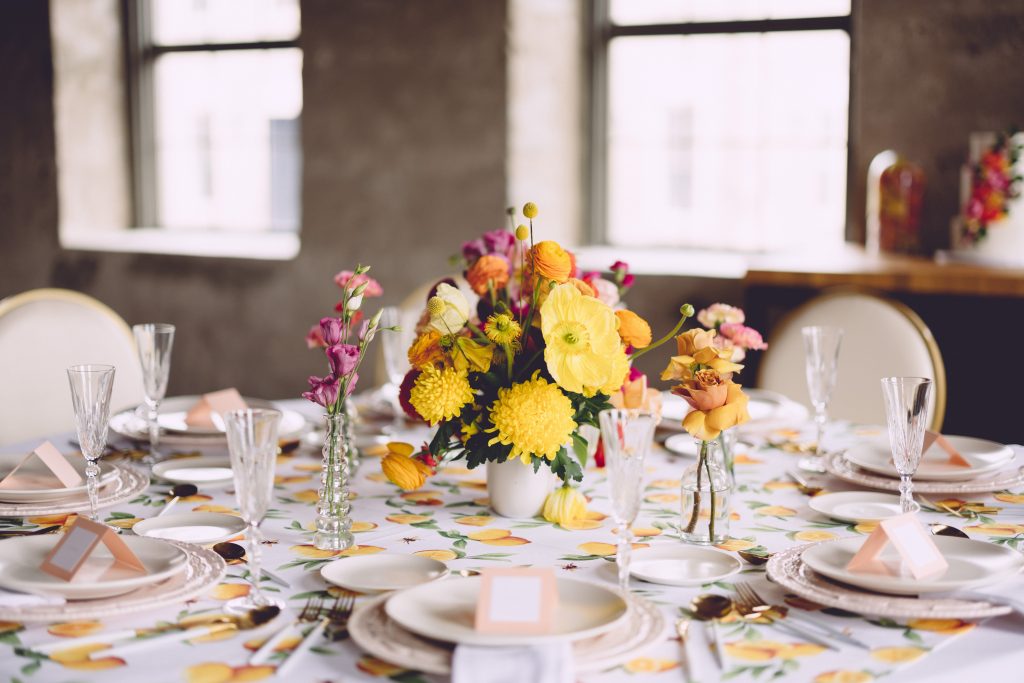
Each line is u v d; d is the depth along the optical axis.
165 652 1.05
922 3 3.22
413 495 1.63
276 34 4.55
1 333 2.33
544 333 1.35
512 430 1.36
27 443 1.89
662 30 3.81
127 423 1.98
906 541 1.19
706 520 1.40
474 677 0.95
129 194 4.94
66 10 4.66
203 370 4.48
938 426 2.32
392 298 3.99
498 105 3.68
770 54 3.69
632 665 1.03
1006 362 2.97
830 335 1.76
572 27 3.87
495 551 1.37
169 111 4.84
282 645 1.07
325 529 1.37
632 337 1.42
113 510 1.53
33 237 4.82
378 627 1.07
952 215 3.26
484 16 3.67
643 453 1.12
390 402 2.18
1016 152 2.95
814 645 1.07
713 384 1.34
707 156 3.84
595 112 3.95
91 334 2.42
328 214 4.08
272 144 4.64
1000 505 1.56
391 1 3.85
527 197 3.77
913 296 3.03
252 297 4.32
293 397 4.30
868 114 3.33
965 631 1.10
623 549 1.16
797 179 3.71
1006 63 3.14
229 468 1.73
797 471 1.74
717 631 1.10
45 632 1.09
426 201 3.87
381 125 3.92
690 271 3.57
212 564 1.24
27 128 4.76
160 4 4.78
